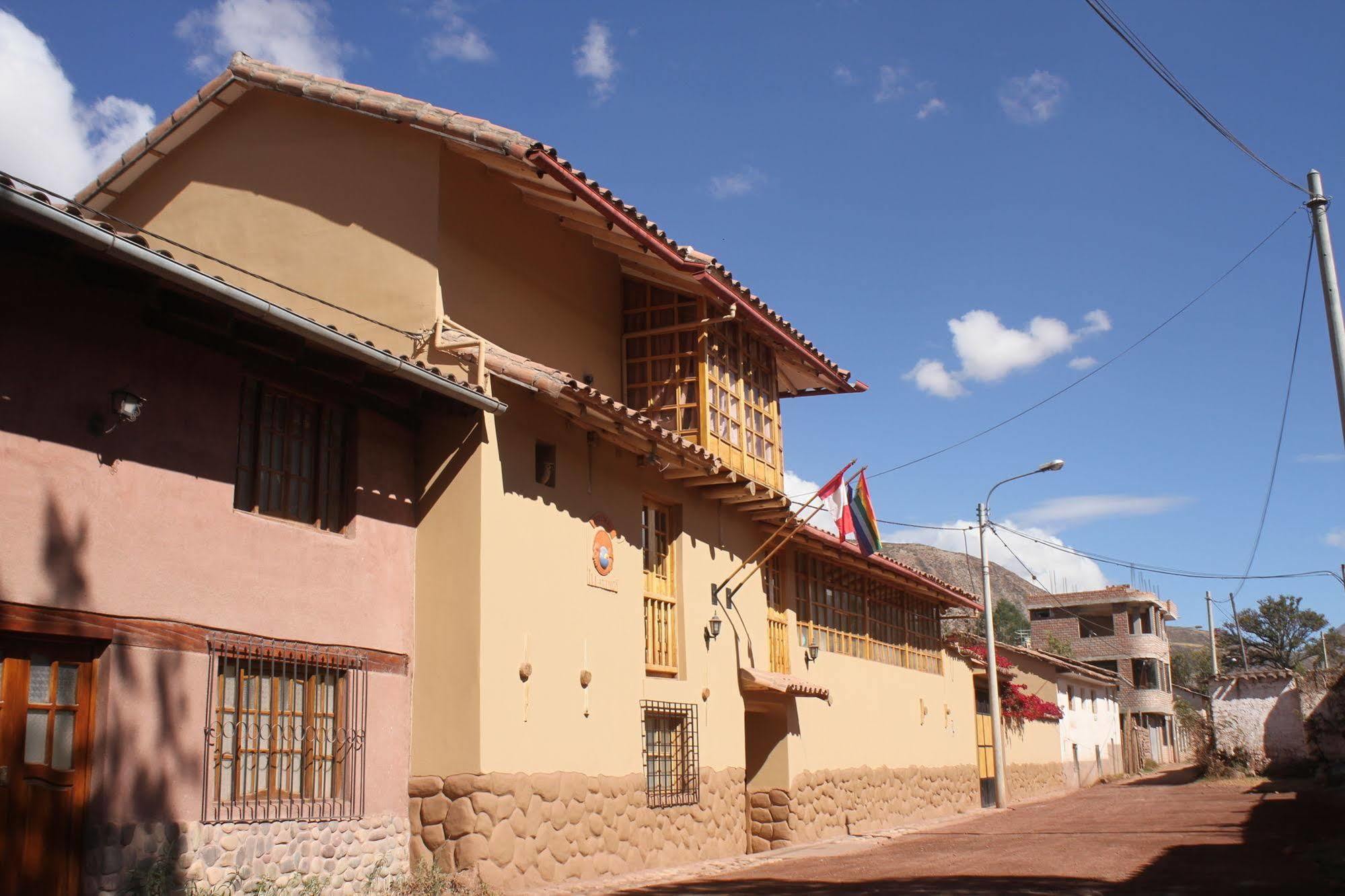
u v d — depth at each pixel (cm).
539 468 1339
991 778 3139
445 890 1100
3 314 836
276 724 1035
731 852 1678
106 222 1464
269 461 1078
